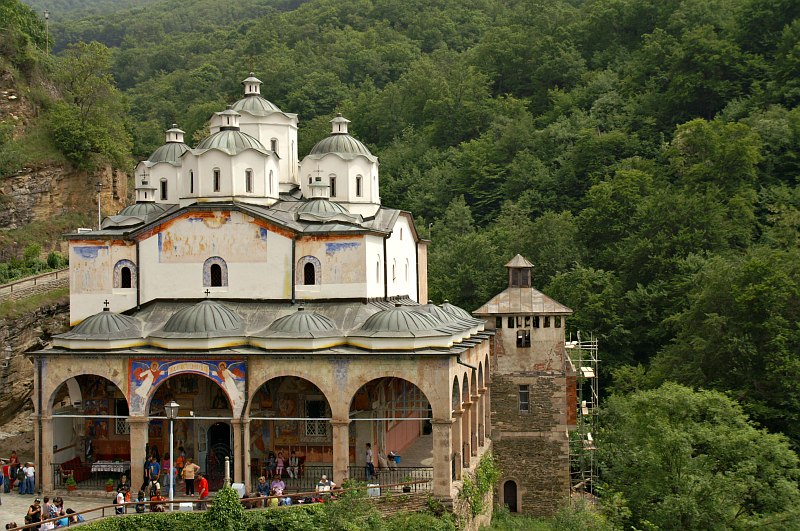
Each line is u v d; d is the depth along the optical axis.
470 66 159.25
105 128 99.94
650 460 58.69
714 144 106.69
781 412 70.12
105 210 96.69
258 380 50.31
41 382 51.62
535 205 122.50
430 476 51.97
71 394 59.00
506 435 67.38
